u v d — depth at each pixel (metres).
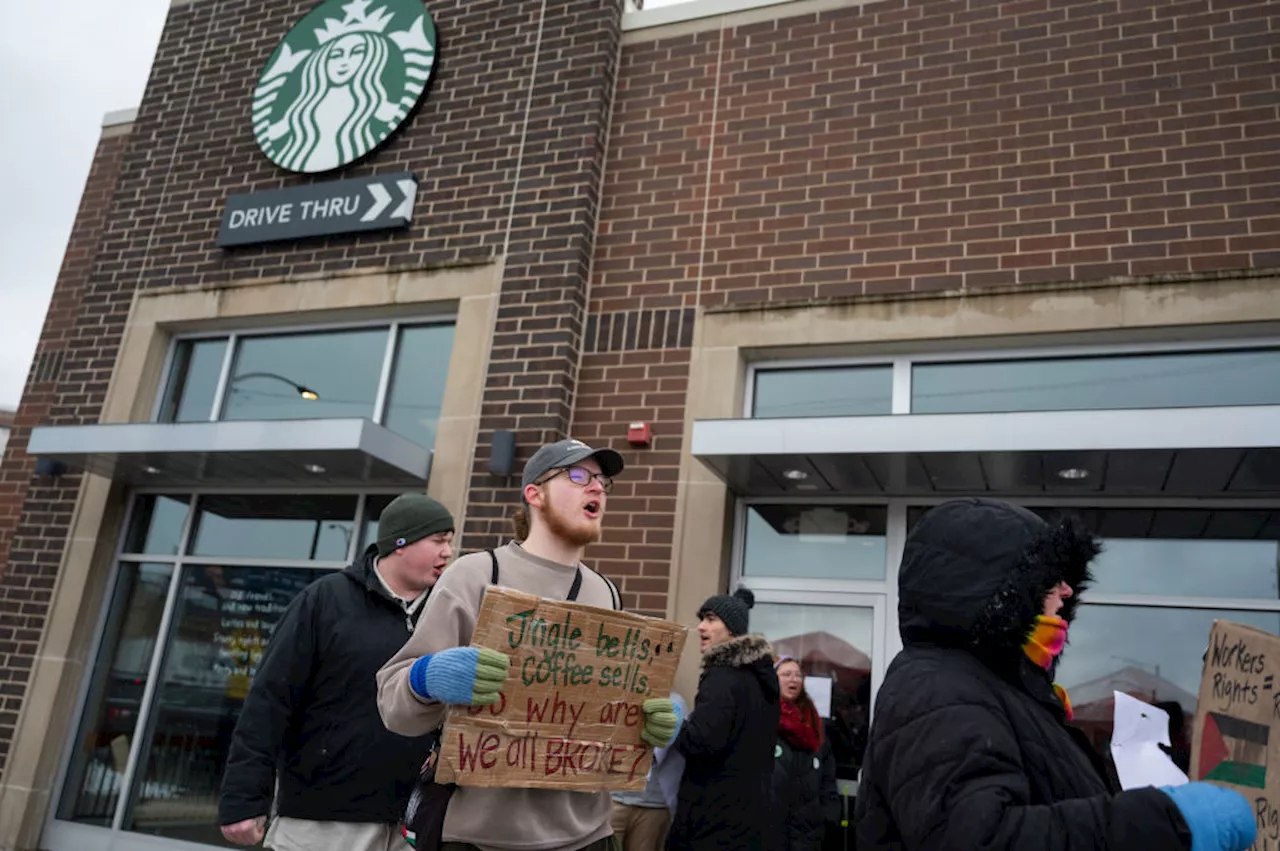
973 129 5.89
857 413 5.83
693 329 6.10
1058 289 5.41
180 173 7.88
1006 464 4.81
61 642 6.82
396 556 3.19
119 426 6.06
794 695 4.30
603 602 2.41
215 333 7.50
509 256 6.50
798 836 4.09
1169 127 5.49
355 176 7.27
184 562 6.89
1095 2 5.86
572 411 6.19
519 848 2.05
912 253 5.79
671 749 3.98
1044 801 1.47
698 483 5.76
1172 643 4.92
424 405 6.66
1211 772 1.64
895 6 6.32
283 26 7.97
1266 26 5.47
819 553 5.69
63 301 8.70
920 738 1.48
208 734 6.41
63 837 6.48
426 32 7.29
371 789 2.95
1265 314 5.01
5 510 8.11
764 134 6.38
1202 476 4.73
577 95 6.73
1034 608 1.60
